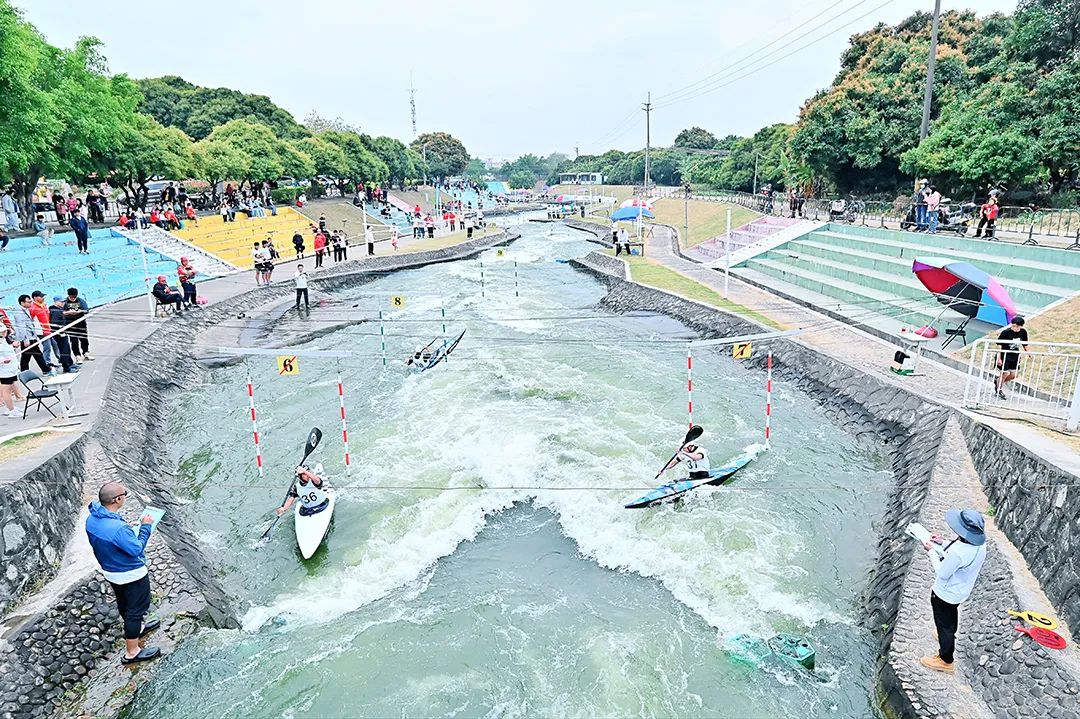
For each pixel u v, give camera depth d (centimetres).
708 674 952
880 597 1048
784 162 5631
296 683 941
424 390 2081
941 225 2806
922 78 3969
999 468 1148
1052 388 1331
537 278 4159
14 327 1558
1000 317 1888
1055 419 1282
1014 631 814
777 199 4875
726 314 2562
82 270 2778
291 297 3262
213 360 2334
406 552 1258
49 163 3038
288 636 1042
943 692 786
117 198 5084
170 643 966
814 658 965
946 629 796
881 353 1997
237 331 2648
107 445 1377
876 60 4400
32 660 847
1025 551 964
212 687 926
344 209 6169
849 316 2373
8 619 884
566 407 1923
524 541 1296
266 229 4597
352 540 1284
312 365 2350
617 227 6438
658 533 1295
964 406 1420
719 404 1923
